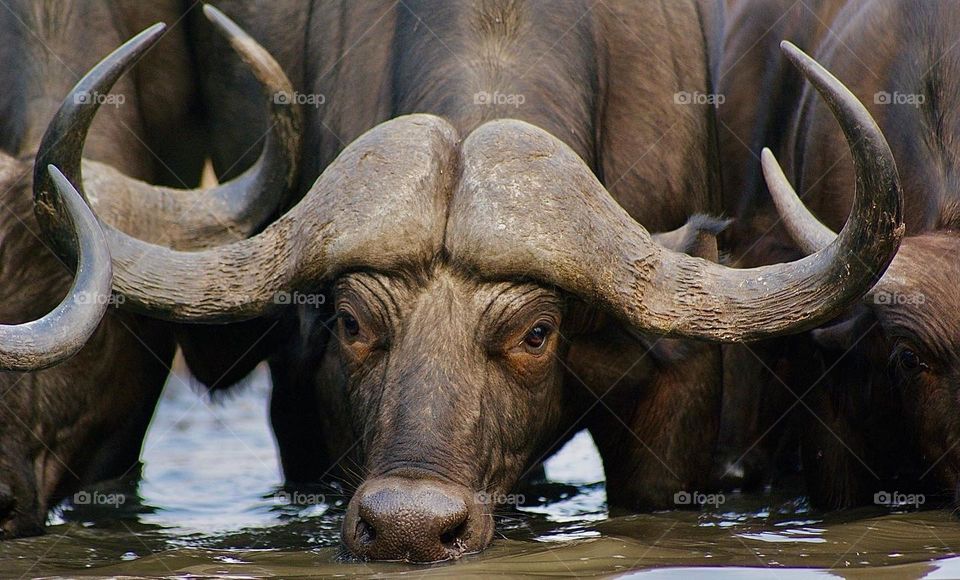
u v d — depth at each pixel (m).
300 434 21.02
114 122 19.25
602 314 17.56
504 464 15.95
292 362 19.66
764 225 21.17
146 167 19.86
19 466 17.78
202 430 26.67
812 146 20.31
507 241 15.38
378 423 15.41
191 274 16.44
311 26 19.73
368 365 16.02
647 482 19.34
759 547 16.31
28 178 17.89
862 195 15.06
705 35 20.30
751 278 16.06
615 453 19.52
